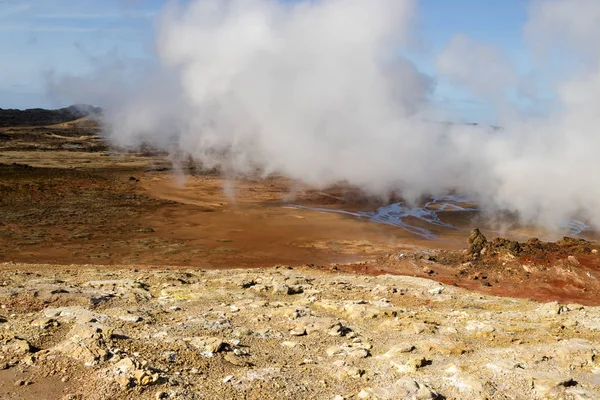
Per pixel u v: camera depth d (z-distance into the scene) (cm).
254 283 2239
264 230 4650
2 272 2066
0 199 5347
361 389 1031
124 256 3462
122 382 963
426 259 3222
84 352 1075
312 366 1174
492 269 2945
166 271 2431
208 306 1728
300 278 2359
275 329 1481
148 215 5172
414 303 1984
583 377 1122
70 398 917
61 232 4191
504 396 1016
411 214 5922
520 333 1519
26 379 971
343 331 1480
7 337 1160
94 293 1697
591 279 2711
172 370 1068
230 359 1171
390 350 1280
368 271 2983
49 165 9394
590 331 1559
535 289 2625
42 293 1617
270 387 1023
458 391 1031
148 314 1534
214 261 3406
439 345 1302
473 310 1903
